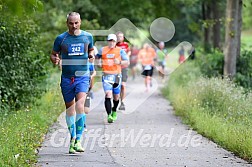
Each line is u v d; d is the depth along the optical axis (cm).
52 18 5219
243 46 4838
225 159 1805
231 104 2670
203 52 5256
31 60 2880
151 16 6184
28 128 2134
